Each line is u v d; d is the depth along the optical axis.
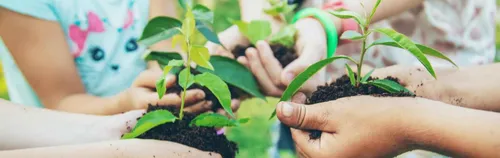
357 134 0.78
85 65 1.19
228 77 0.93
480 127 0.74
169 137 0.80
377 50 1.14
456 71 0.91
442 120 0.75
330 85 0.86
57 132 0.83
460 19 1.11
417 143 0.77
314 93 0.85
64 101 1.11
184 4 0.88
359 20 0.79
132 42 1.21
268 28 0.99
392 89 0.81
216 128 0.89
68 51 1.15
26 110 0.84
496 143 0.73
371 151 0.79
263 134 1.77
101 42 1.19
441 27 1.10
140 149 0.75
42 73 1.12
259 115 1.92
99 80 1.20
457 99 0.88
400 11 1.04
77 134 0.83
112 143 0.76
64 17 1.15
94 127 0.84
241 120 0.80
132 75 1.21
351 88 0.84
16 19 1.10
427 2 1.10
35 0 1.11
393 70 0.92
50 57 1.12
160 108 0.87
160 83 0.78
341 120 0.79
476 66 0.92
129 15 1.21
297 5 1.11
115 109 1.03
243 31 0.99
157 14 1.26
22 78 1.21
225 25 2.42
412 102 0.78
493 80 0.88
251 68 0.97
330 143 0.80
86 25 1.17
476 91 0.87
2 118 0.83
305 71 0.78
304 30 0.97
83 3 1.16
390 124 0.77
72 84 1.14
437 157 1.04
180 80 0.79
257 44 0.96
